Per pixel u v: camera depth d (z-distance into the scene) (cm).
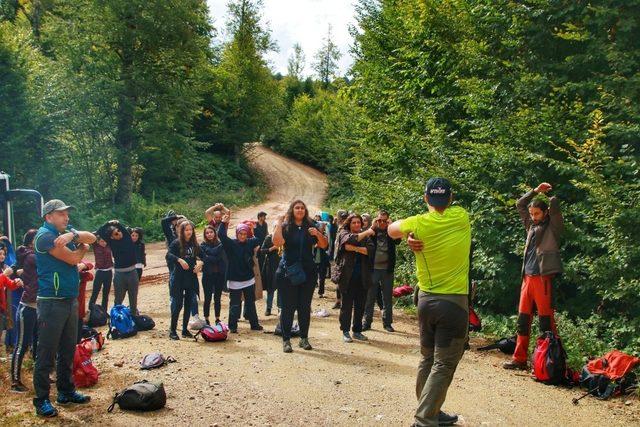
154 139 3144
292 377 648
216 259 955
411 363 718
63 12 3131
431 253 441
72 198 2684
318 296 1315
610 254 787
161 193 4122
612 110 875
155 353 707
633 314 763
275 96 5700
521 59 1043
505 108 1027
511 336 851
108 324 978
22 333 608
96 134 3038
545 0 984
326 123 5225
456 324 437
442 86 1293
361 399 575
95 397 577
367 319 934
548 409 561
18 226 2250
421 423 432
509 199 958
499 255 955
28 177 2317
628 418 539
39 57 2728
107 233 959
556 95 968
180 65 3216
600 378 614
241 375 655
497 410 552
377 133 1501
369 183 1606
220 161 5275
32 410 537
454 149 1209
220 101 5319
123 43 3038
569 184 904
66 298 535
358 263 842
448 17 1241
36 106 2350
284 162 6506
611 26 924
